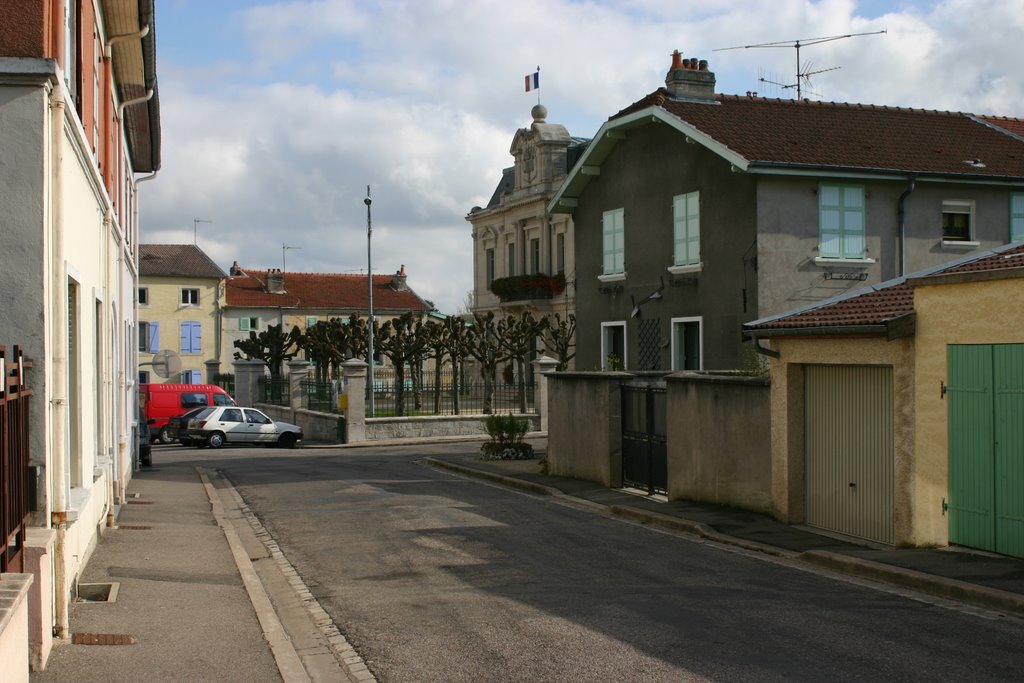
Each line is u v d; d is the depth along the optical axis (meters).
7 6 7.73
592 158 27.75
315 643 8.37
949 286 11.24
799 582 10.48
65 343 8.19
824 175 22.66
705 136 23.36
